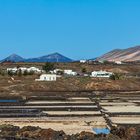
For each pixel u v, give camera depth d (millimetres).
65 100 164750
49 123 110625
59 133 86625
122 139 82188
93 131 99625
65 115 121875
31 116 120500
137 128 89750
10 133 86688
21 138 81500
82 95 183625
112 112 128375
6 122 110812
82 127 105438
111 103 155500
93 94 189250
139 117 122625
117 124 108062
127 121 114500
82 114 123812
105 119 117688
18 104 148250
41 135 84375
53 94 187875
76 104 149625
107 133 92062
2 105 147375
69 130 100375
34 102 156000
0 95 180875
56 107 139000
